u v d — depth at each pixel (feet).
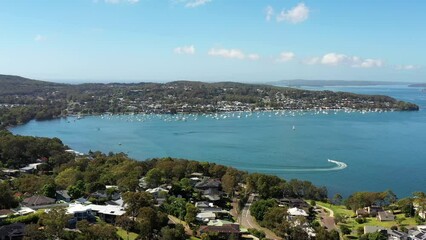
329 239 363.97
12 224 317.63
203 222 403.34
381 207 494.59
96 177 513.04
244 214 456.04
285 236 383.24
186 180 531.50
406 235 386.32
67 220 323.57
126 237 334.24
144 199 375.25
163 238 332.60
